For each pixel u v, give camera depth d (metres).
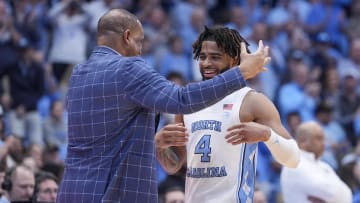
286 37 17.84
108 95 5.71
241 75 5.49
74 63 15.58
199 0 18.19
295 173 8.35
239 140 5.72
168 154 6.40
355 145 15.33
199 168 6.15
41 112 14.05
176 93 5.49
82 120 5.80
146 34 16.56
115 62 5.76
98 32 6.02
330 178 8.42
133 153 5.69
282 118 15.62
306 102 15.86
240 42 6.22
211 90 5.45
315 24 18.72
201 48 6.25
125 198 5.64
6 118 13.05
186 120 6.30
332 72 16.73
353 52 17.89
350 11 19.98
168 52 16.20
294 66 16.23
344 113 15.94
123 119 5.70
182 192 9.65
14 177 8.35
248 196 6.07
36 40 15.58
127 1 16.98
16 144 10.41
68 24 15.68
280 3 18.91
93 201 5.63
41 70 14.20
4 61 13.91
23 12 15.56
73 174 5.78
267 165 13.25
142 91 5.59
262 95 6.14
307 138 8.65
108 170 5.67
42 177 8.51
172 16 17.75
